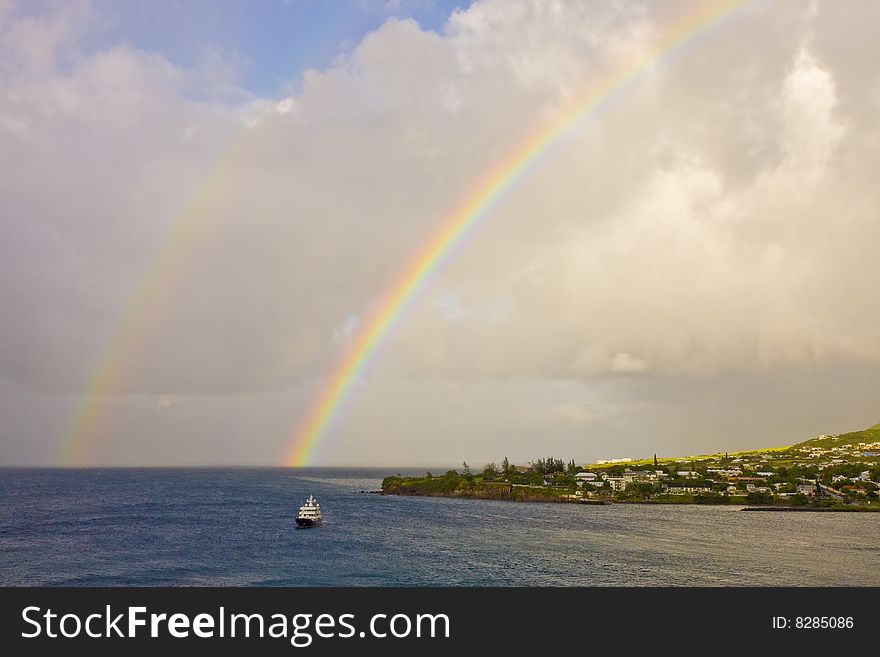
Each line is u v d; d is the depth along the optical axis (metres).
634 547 167.88
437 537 185.62
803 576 131.00
